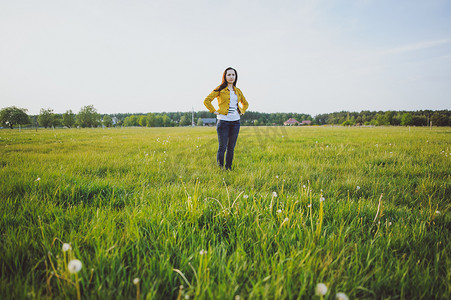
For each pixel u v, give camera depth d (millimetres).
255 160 5016
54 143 8648
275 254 1329
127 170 3766
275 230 1611
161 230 1576
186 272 1249
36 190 2348
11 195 2230
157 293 1090
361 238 1581
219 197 2295
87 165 3914
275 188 2848
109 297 1002
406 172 3568
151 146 7758
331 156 5355
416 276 1176
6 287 997
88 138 12211
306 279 1112
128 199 2301
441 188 2611
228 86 4121
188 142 9281
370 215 1925
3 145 7629
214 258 1312
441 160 4477
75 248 1230
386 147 6832
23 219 1688
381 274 1187
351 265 1281
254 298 1017
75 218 1772
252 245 1472
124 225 1679
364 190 2715
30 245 1386
